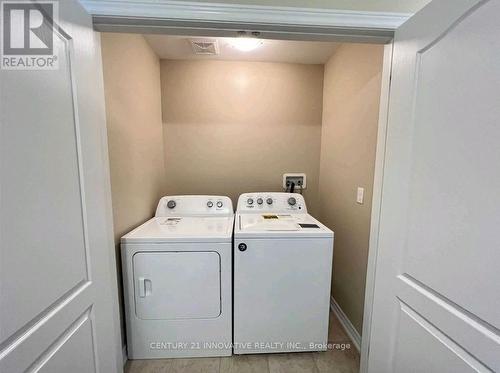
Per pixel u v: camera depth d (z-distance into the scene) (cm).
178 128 232
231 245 150
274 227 160
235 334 156
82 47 86
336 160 204
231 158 240
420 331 87
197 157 237
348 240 182
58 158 74
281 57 219
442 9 75
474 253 67
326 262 153
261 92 233
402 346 97
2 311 57
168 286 149
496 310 62
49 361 71
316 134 242
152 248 145
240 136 237
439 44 77
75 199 82
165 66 223
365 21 99
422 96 85
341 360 157
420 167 86
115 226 140
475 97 66
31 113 64
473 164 67
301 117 239
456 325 73
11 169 59
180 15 95
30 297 64
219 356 158
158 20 96
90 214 91
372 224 126
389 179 104
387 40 107
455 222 72
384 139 114
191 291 150
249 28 100
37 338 66
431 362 82
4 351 58
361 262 162
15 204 60
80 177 85
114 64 138
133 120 164
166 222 182
